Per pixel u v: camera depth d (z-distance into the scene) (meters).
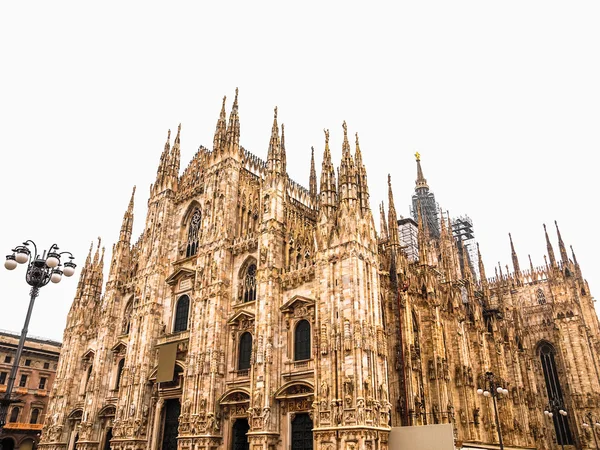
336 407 41.62
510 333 79.38
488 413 64.62
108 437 63.94
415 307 57.66
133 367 62.53
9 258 30.44
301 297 49.62
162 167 76.31
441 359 56.38
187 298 63.53
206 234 62.03
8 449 92.25
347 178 50.56
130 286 72.50
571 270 93.69
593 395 82.62
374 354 43.44
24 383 98.12
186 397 53.78
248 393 49.72
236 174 65.00
